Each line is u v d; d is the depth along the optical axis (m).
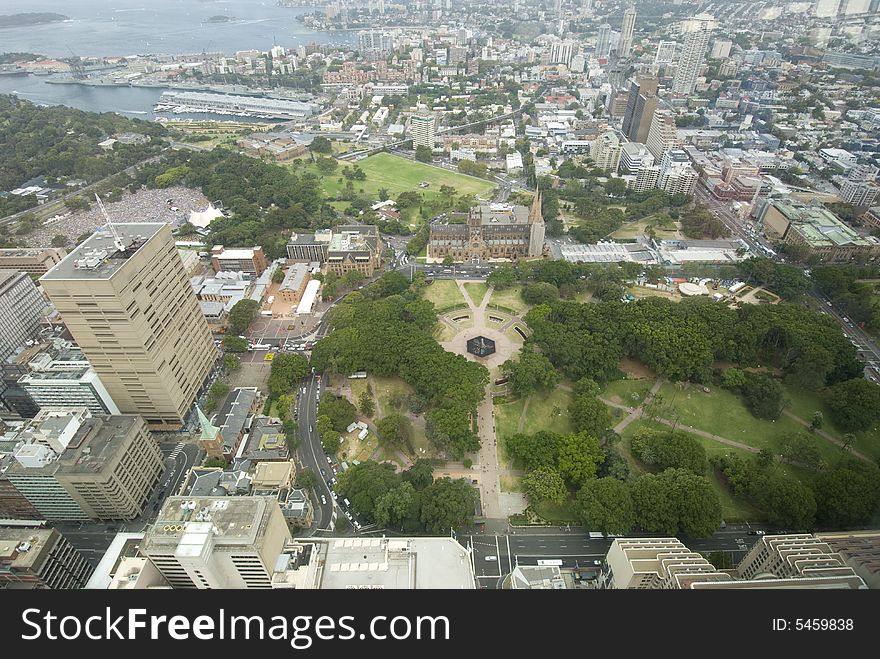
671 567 194.50
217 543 188.00
